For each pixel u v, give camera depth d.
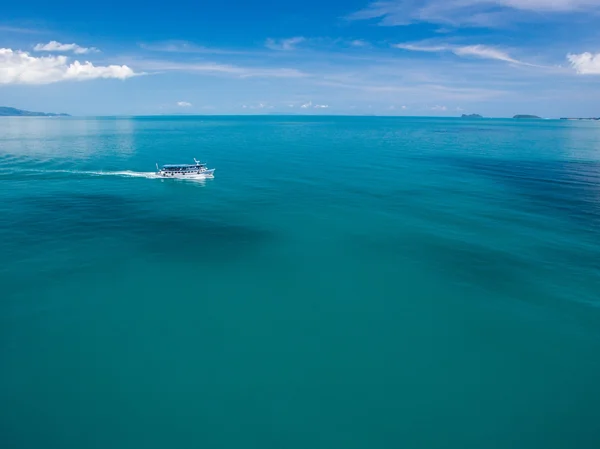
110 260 39.12
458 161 101.81
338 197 63.50
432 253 41.44
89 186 69.62
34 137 163.00
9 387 23.03
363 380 23.86
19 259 38.78
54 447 19.58
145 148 128.38
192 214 53.91
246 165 94.69
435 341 27.45
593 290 33.91
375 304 31.97
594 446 19.91
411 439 20.14
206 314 30.38
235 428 20.62
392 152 122.06
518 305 31.83
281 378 23.94
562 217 52.69
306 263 39.16
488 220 51.62
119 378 23.83
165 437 20.14
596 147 136.25
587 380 24.06
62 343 26.80
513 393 23.05
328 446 19.73
